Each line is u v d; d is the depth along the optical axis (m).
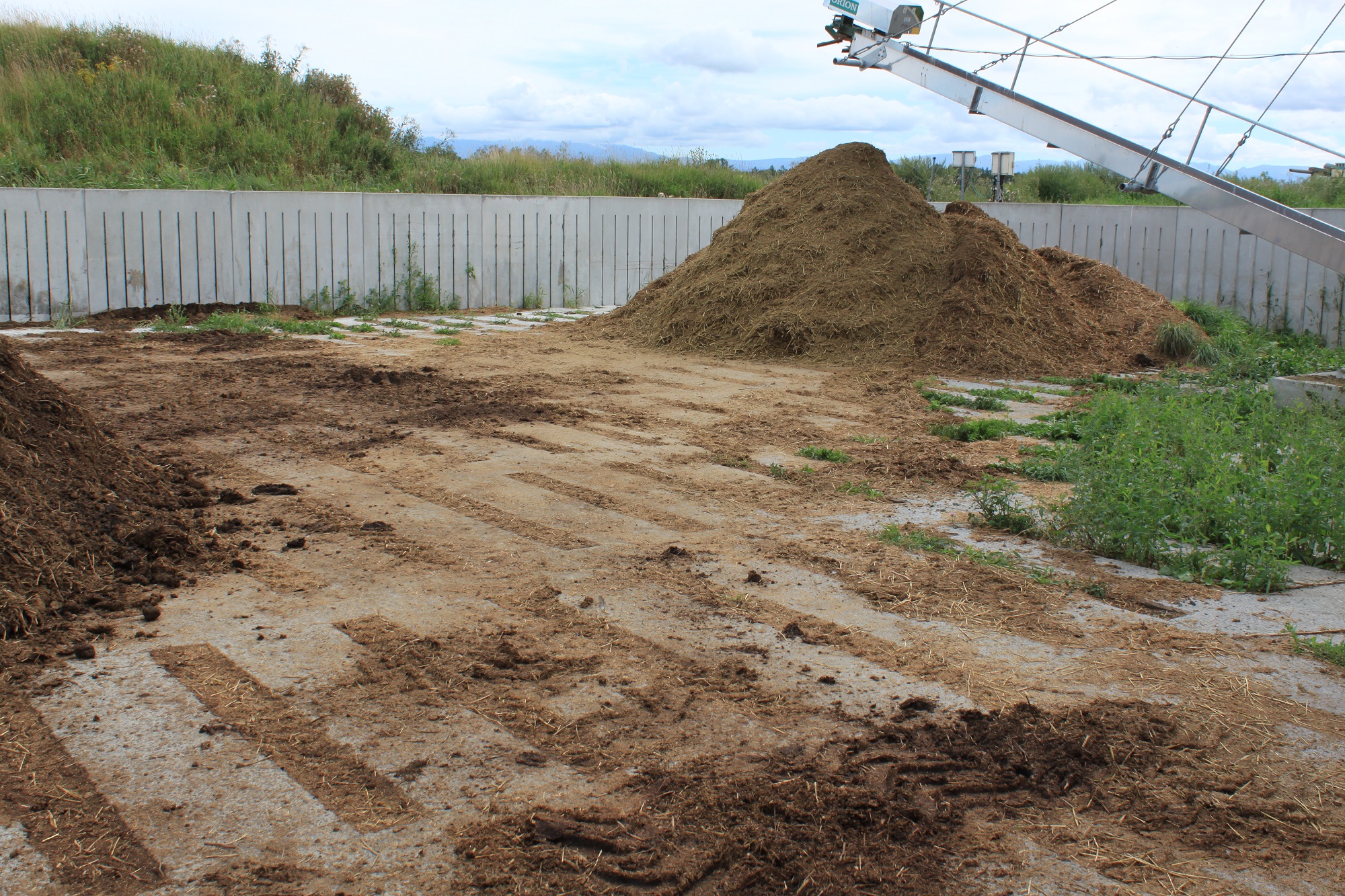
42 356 12.03
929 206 15.56
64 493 5.26
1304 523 5.84
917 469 7.68
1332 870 2.87
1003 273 13.96
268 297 16.92
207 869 2.75
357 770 3.28
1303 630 4.69
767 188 16.44
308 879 2.72
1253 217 10.03
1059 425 9.09
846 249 14.57
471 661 4.11
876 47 12.81
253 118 22.12
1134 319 14.70
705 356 13.63
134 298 15.82
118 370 11.21
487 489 6.77
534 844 2.90
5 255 14.78
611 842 2.90
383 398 9.92
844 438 8.79
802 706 3.81
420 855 2.84
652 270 21.00
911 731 3.61
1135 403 9.38
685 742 3.51
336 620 4.51
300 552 5.42
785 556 5.59
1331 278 17.56
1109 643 4.51
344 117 23.75
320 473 7.09
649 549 5.64
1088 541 5.99
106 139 19.56
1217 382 11.53
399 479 6.96
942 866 2.86
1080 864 2.88
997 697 3.92
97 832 2.90
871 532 6.10
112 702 3.69
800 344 13.38
